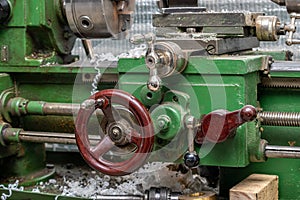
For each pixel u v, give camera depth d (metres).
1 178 1.97
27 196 1.78
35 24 1.87
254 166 1.80
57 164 2.19
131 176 1.92
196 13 1.72
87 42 1.95
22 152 1.96
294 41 1.68
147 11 2.38
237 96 1.54
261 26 1.71
